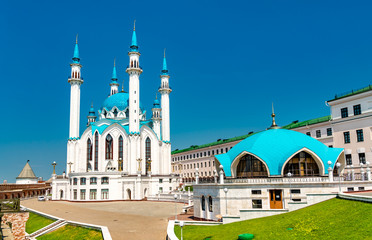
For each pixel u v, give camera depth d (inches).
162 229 1689.2
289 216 1358.3
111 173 3786.9
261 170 1886.1
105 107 4943.4
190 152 5969.5
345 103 2635.3
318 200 1459.2
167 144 4751.5
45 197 4079.7
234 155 1978.3
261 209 1514.5
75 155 4463.6
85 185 3730.3
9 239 1314.0
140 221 1985.7
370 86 2452.0
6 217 1346.0
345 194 1371.8
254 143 1948.8
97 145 4382.4
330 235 1025.5
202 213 1868.8
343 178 1779.0
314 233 1078.4
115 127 4409.5
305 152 1856.5
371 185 1729.8
